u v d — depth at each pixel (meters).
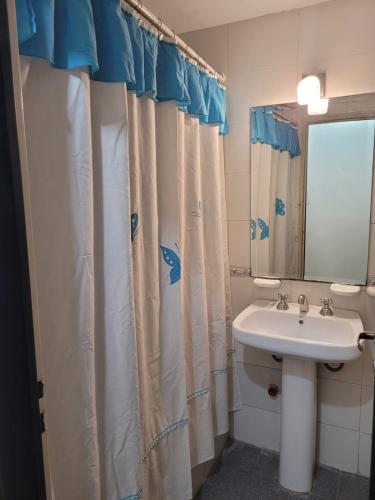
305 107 1.77
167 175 1.39
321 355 1.48
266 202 1.91
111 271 1.09
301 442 1.77
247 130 1.90
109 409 1.13
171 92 1.33
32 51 0.79
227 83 1.91
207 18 1.81
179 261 1.45
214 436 1.91
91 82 1.02
